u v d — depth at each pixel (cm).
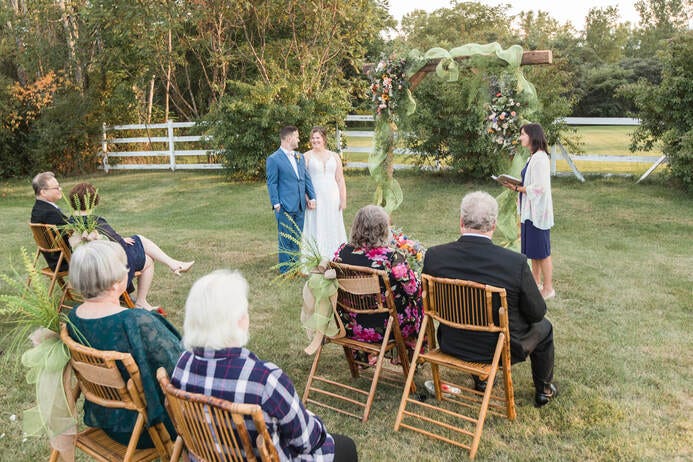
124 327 225
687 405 343
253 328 481
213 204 1106
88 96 1505
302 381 394
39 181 502
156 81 1800
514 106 607
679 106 977
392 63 700
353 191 1148
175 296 565
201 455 200
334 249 648
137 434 224
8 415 343
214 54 1430
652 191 1010
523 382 380
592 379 378
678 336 445
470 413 346
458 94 1059
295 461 202
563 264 650
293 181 622
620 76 3416
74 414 239
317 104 1307
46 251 500
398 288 351
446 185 1134
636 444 304
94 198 467
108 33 1511
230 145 1273
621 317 488
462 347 324
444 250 323
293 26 1420
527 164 531
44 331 235
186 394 183
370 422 340
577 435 316
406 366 362
